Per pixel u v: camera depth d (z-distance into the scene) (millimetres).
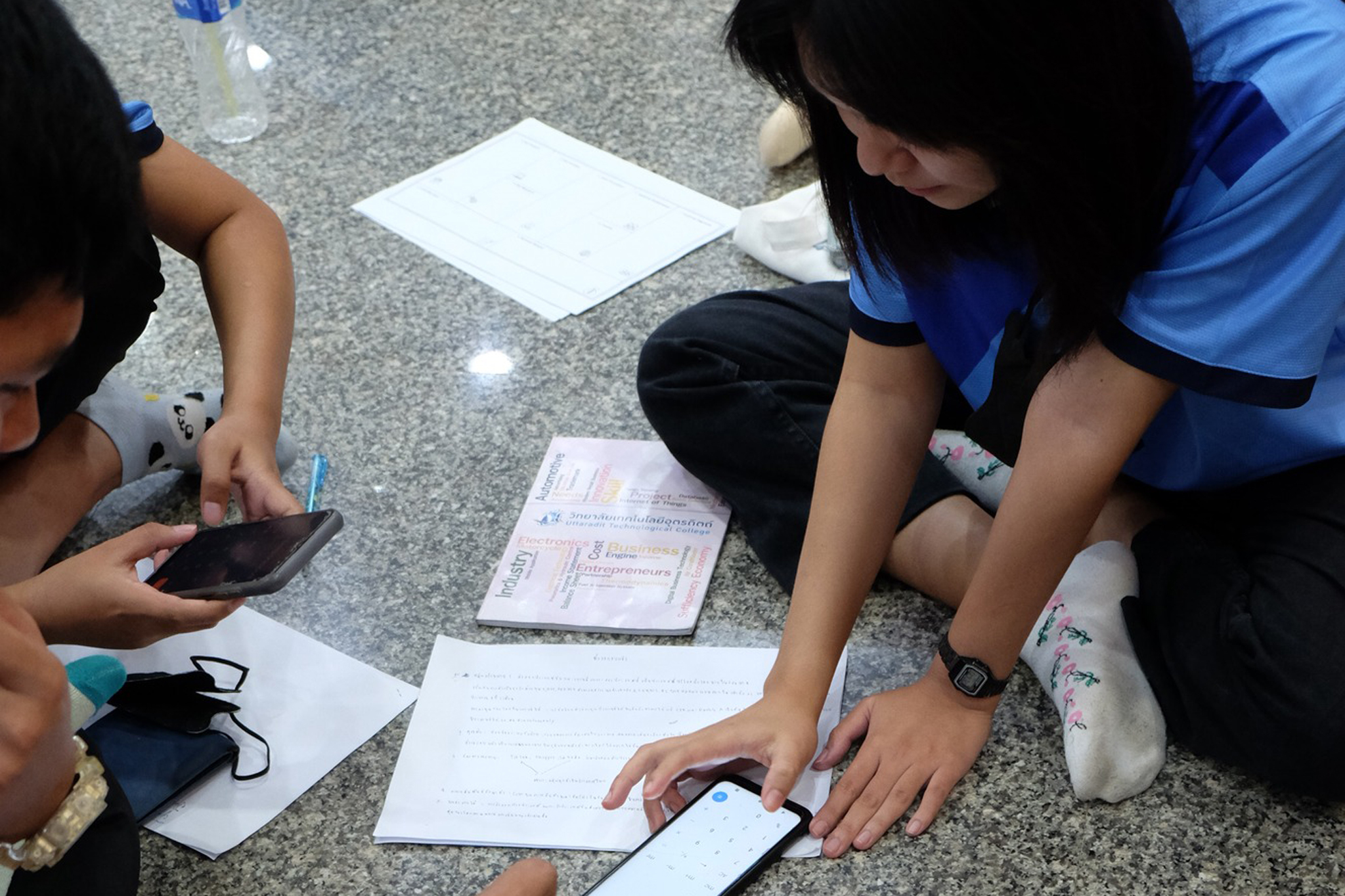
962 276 1137
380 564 1409
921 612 1324
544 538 1422
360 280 1817
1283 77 910
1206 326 965
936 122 825
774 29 871
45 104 623
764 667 1252
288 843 1134
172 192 1376
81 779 906
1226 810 1134
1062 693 1181
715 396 1386
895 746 1150
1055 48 794
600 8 2430
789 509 1349
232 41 2059
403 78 2252
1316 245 929
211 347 1718
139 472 1446
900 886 1073
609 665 1266
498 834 1121
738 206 1935
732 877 1048
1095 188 867
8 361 666
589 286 1790
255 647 1303
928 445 1308
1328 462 1153
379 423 1588
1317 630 1068
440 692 1252
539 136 2098
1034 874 1084
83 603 1094
